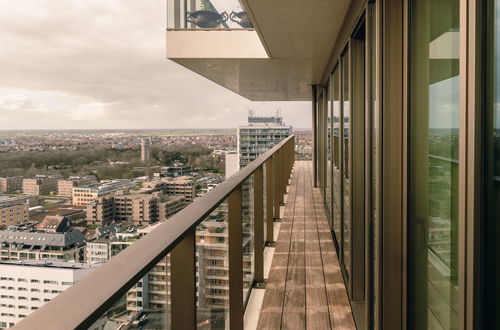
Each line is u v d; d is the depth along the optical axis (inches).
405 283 76.4
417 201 70.8
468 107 43.3
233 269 93.5
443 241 57.3
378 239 81.0
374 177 96.1
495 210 40.0
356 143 130.3
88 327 24.9
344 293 132.3
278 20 148.3
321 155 319.0
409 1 73.5
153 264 36.4
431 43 62.1
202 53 218.5
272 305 123.3
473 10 41.7
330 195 219.9
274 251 176.6
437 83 59.3
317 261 163.5
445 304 57.1
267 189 181.5
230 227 92.0
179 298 51.9
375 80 88.3
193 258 52.4
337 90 187.8
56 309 25.5
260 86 358.0
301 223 225.6
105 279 30.9
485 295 42.6
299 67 248.2
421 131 67.9
